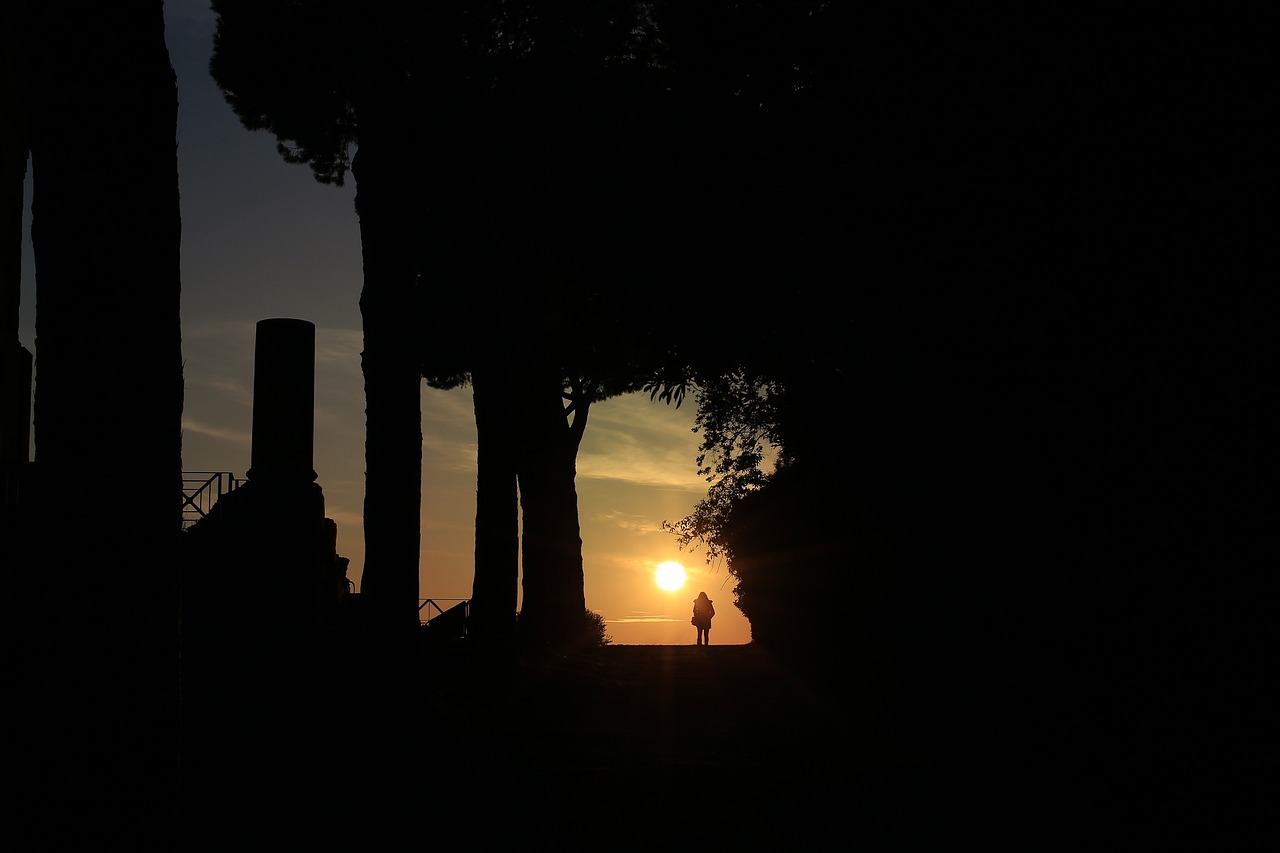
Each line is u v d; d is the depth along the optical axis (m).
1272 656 6.68
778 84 10.69
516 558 20.55
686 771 10.87
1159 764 7.11
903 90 9.25
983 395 8.81
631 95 16.73
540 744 12.61
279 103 18.86
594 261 13.13
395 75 14.56
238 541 18.66
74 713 5.43
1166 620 7.18
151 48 5.96
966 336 8.91
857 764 11.22
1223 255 7.18
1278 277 6.97
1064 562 7.95
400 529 13.58
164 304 5.89
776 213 10.64
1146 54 7.64
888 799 9.27
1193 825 6.87
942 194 8.95
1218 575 6.95
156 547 5.71
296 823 8.54
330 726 11.20
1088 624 7.70
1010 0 8.38
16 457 16.36
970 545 9.29
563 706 15.84
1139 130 7.62
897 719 11.98
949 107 8.84
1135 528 7.41
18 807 5.35
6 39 15.49
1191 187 7.37
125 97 5.82
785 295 11.15
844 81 9.86
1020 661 8.51
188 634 15.09
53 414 5.65
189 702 11.41
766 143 10.53
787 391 12.59
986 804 8.57
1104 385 7.65
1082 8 7.94
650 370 12.68
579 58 17.95
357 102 14.65
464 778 10.24
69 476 5.59
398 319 14.09
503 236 19.70
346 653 13.43
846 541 12.95
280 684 12.19
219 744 10.34
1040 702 8.16
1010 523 8.63
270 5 17.78
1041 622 8.19
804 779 10.33
